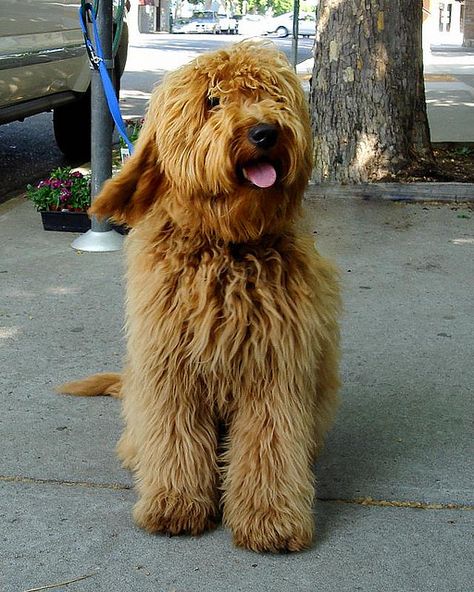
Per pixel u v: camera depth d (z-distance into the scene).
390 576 3.02
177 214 3.12
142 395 3.27
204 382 3.21
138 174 3.18
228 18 63.16
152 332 3.15
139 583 2.97
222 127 2.86
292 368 3.13
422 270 6.48
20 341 5.10
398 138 8.70
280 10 95.19
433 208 8.18
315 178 8.70
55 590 2.93
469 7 42.16
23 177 9.66
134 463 3.59
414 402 4.40
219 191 2.93
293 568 3.05
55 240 7.04
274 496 3.14
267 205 3.01
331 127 8.60
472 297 5.94
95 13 6.20
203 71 2.97
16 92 8.28
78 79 9.61
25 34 8.27
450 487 3.61
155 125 3.10
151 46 35.19
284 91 3.01
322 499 3.50
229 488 3.26
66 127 10.54
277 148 2.90
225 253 3.11
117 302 5.75
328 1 8.46
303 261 3.19
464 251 6.95
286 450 3.17
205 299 3.05
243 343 3.08
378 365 4.84
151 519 3.24
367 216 7.88
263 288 3.08
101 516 3.37
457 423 4.19
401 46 8.57
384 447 3.94
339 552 3.15
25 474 3.66
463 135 12.15
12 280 6.12
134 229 3.32
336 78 8.54
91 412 4.24
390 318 5.54
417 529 3.30
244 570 3.04
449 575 3.03
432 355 4.98
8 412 4.23
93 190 6.90
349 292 5.98
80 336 5.20
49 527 3.29
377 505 3.47
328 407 3.58
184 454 3.24
